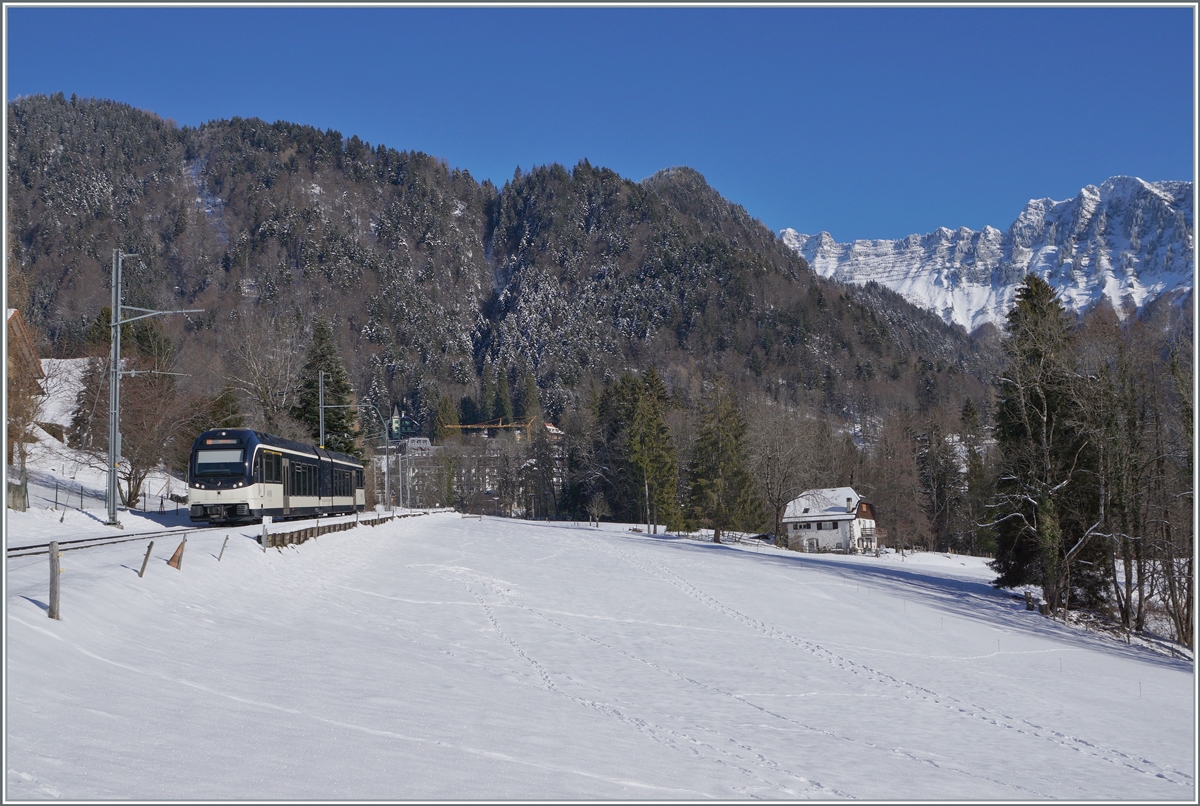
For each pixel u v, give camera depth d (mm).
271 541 29578
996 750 15586
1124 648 32938
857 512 94500
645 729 14133
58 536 31562
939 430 101062
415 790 8945
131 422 53594
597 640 23359
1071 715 19406
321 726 11023
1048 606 37500
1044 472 37812
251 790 8203
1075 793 12859
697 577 40500
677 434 110812
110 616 14648
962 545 99250
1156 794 13180
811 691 19359
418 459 144250
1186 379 35750
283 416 69250
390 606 25312
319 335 79750
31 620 12414
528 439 177250
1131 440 37125
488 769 10164
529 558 44969
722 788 10828
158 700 10859
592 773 10695
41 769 7871
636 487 107938
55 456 61500
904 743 15430
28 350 48156
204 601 19172
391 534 51562
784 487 77562
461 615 25250
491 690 15578
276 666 14445
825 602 34844
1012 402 39688
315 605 22906
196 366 83750
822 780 12062
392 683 14664
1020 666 25578
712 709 16578
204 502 38500
